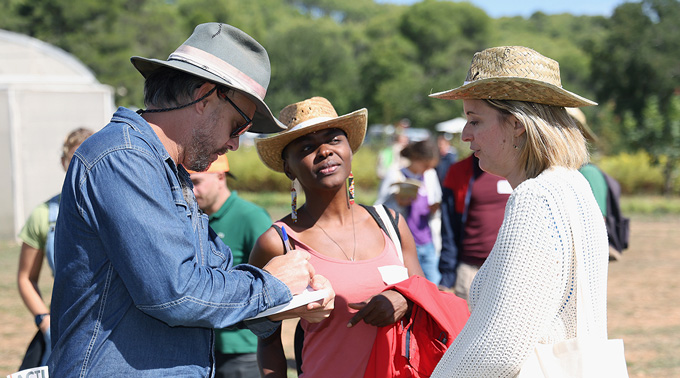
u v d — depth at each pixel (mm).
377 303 2459
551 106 2139
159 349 1918
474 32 102688
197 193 3658
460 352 1979
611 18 43688
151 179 1863
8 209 12359
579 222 1959
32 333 6887
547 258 1899
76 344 1882
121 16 51688
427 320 2555
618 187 4727
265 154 2889
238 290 1955
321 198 2762
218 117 2062
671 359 6020
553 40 144500
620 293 8969
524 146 2115
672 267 10805
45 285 8938
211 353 2094
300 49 81938
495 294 1925
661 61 40812
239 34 2111
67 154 3684
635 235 14492
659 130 21672
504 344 1902
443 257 4840
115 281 1878
